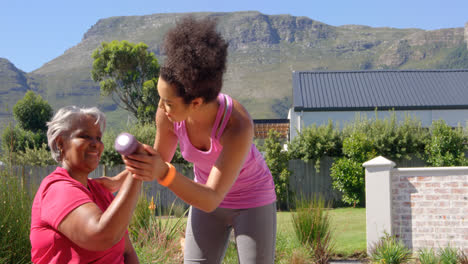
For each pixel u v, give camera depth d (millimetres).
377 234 6742
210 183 2182
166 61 1937
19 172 4543
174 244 5504
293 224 6609
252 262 2592
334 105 22797
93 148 2018
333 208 15367
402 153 15930
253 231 2600
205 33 1949
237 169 2252
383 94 23812
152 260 4926
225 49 2008
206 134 2381
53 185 1825
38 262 1856
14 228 4039
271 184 2758
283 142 20125
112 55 40500
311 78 25344
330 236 6688
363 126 16438
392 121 16359
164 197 15422
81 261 1833
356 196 15328
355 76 25531
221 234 2719
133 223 5887
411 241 6793
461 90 23703
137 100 41500
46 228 1802
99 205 2086
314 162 16406
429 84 24484
